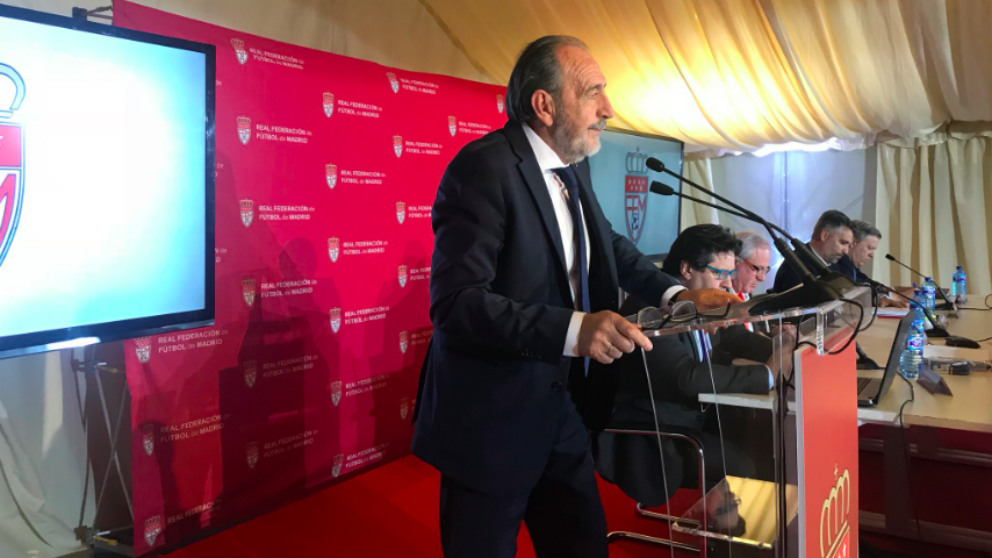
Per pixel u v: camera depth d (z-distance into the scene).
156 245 2.34
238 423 2.89
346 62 3.28
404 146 3.57
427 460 1.56
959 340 3.04
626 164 5.28
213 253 2.54
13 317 1.97
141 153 2.27
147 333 2.32
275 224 2.99
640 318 1.38
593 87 1.57
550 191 1.64
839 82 5.11
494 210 1.47
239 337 2.88
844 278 1.35
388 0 4.41
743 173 6.46
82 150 2.11
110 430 2.60
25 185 1.98
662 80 5.39
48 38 2.01
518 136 1.58
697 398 1.34
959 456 3.53
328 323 3.24
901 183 5.75
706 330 1.34
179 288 2.42
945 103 5.25
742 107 5.53
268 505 3.02
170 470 2.65
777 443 1.24
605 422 1.72
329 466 3.29
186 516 2.71
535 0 4.63
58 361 2.65
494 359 1.51
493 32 4.87
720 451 1.32
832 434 1.37
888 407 2.08
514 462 1.51
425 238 3.72
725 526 1.31
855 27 4.71
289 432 3.10
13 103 1.94
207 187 2.49
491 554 1.52
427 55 4.75
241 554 2.64
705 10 4.67
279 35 3.73
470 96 3.93
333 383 3.28
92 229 2.15
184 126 2.40
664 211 5.85
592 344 1.28
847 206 6.07
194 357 2.72
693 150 6.47
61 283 2.08
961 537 2.69
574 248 1.67
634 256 1.92
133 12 2.48
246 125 2.86
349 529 2.86
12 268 1.96
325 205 3.20
